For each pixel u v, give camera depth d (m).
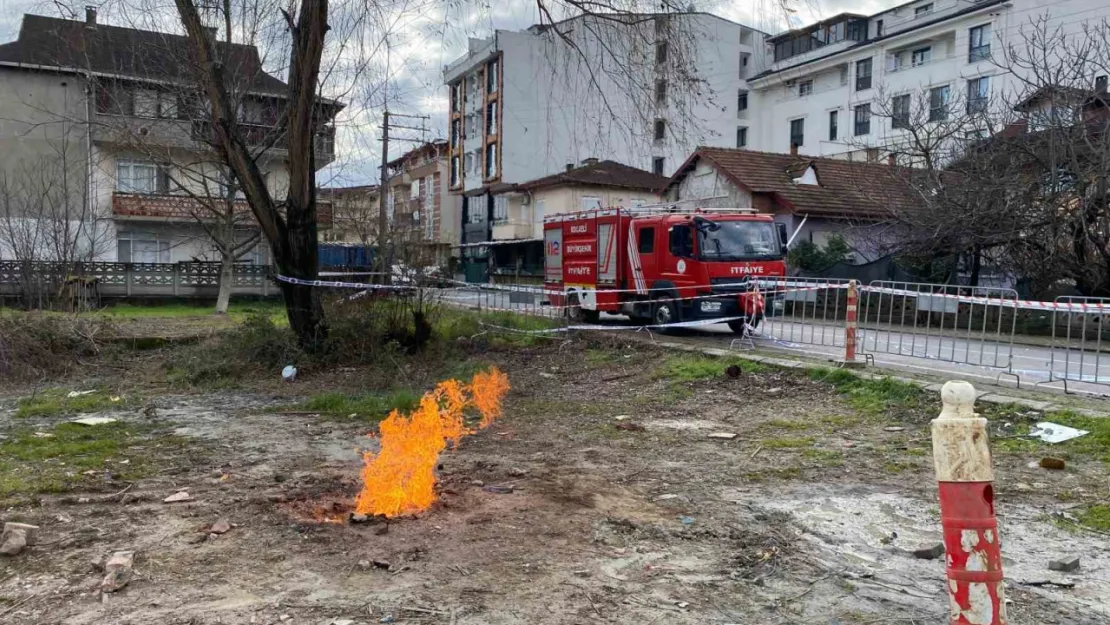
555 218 19.16
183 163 25.75
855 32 49.16
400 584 4.03
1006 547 4.57
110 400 10.12
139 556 4.39
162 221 29.48
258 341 12.51
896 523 5.00
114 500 5.52
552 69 11.81
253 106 18.73
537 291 17.27
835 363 10.41
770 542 4.65
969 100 25.52
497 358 13.39
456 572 4.18
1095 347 11.84
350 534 4.76
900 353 10.84
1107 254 15.45
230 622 3.59
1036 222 16.41
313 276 12.77
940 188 18.09
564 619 3.64
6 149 26.98
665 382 10.67
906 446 6.99
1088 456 6.34
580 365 12.52
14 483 5.95
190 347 13.79
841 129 48.00
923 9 47.50
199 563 4.30
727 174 28.09
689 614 3.71
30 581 4.07
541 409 9.34
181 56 15.46
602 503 5.44
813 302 12.73
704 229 14.62
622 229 16.66
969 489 2.21
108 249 27.92
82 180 27.17
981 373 9.88
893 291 10.77
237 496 5.61
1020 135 16.91
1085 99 15.85
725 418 8.58
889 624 3.60
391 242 17.95
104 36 18.12
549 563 4.31
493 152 51.94
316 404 9.55
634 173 43.31
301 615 3.66
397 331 13.38
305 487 5.85
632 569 4.25
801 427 7.93
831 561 4.38
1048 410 7.48
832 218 26.41
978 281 19.55
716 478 6.12
